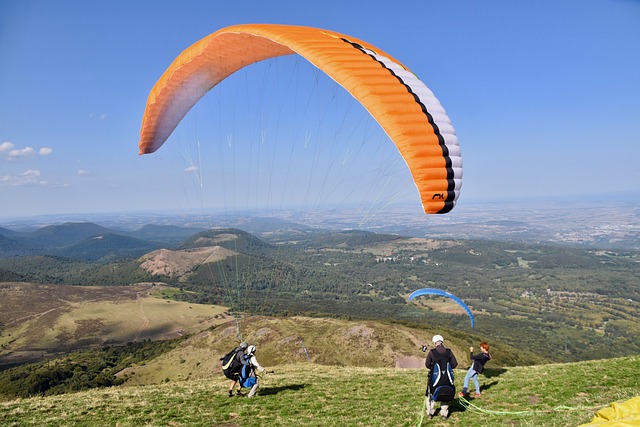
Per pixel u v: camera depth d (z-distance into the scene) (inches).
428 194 309.9
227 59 535.2
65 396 518.9
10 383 2586.1
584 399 398.9
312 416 399.9
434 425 354.0
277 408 429.4
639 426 195.9
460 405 413.4
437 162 313.7
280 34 404.2
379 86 337.4
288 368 788.6
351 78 343.3
